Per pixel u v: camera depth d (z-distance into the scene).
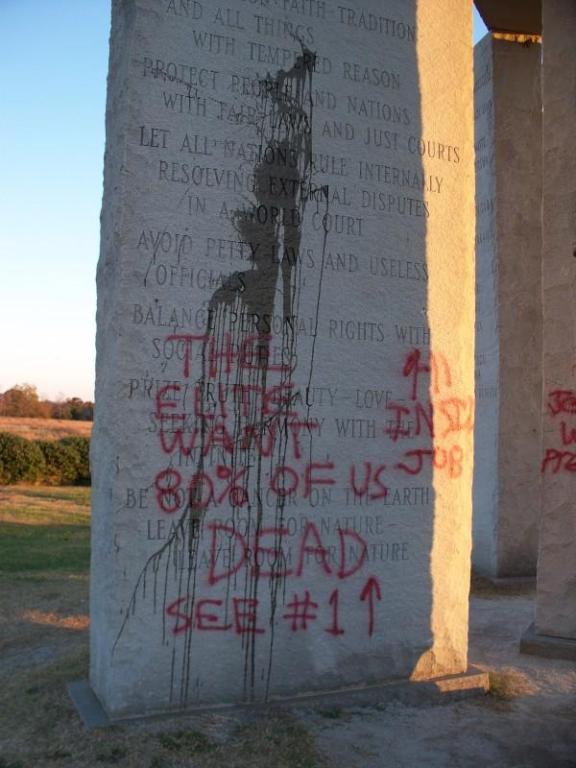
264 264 3.96
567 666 4.72
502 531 7.14
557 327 5.15
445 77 4.45
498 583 6.96
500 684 4.35
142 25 3.78
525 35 7.51
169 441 3.74
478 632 5.49
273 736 3.53
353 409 4.12
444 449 4.34
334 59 4.19
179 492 3.75
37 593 6.24
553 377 5.14
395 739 3.61
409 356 4.27
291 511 3.97
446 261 4.39
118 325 3.67
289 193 4.04
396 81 4.33
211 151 3.88
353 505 4.10
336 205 4.14
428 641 4.23
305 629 3.98
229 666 3.82
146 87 3.78
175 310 3.77
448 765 3.37
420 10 4.41
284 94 4.07
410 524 4.23
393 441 4.21
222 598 3.82
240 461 3.87
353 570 4.09
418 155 4.35
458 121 4.47
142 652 3.66
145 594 3.67
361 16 4.27
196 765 3.24
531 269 7.29
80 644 4.84
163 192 3.78
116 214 3.77
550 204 5.23
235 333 3.89
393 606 4.17
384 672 4.13
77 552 8.15
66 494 13.80
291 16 4.11
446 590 4.30
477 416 7.53
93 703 3.77
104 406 3.82
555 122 5.25
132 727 3.53
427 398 4.30
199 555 3.77
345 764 3.34
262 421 3.92
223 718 3.67
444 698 4.11
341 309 4.12
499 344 7.20
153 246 3.74
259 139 3.99
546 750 3.54
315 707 3.87
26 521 10.14
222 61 3.94
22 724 3.62
